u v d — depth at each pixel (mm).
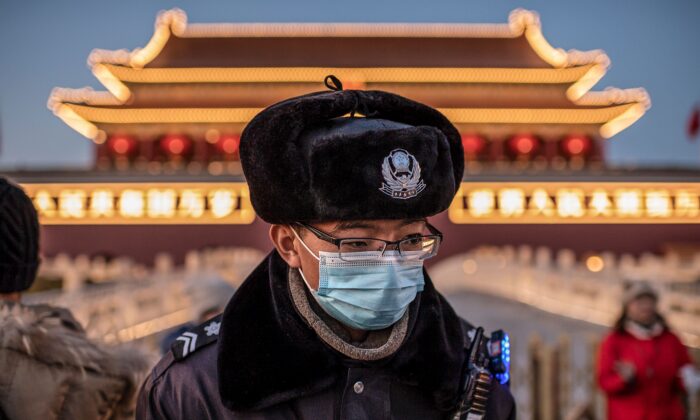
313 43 36250
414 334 1934
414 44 35875
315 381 1830
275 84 33656
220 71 33188
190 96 34156
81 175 27000
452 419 1946
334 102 1834
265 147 1806
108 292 13680
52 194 27156
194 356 1984
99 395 2207
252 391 1823
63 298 10266
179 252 27344
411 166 1765
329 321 1939
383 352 1873
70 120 34219
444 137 1894
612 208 28109
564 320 18672
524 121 33281
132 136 34688
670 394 5730
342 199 1741
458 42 35906
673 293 15367
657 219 28219
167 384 1972
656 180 27828
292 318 1869
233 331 1887
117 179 27031
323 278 1834
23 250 2361
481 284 27625
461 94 33938
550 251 28016
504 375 2012
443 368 1921
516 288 24688
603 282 19031
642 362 5668
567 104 34344
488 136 34438
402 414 1910
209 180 27219
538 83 34188
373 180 1738
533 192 28016
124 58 33938
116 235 27375
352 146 1740
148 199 27391
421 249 1911
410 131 1794
